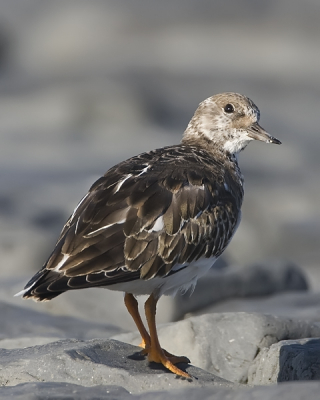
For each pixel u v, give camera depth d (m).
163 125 32.62
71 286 7.04
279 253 19.22
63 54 50.31
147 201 7.53
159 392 5.89
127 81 40.72
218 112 9.56
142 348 7.99
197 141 9.64
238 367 8.37
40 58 51.34
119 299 12.06
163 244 7.49
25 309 11.67
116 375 7.16
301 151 27.75
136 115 32.25
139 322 8.20
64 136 29.95
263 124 32.94
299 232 19.70
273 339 8.60
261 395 5.32
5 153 27.11
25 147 28.02
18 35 54.62
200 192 7.91
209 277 12.55
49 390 6.32
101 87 34.66
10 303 12.22
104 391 6.32
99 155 27.03
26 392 6.28
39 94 35.88
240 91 40.91
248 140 9.57
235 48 47.91
